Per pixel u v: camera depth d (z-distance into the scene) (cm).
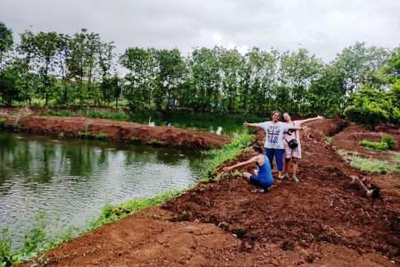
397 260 635
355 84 4588
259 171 906
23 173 1764
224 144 2814
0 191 1458
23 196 1406
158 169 1991
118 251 625
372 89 2483
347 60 4550
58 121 3325
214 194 927
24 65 4206
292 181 1016
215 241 660
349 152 1753
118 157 2305
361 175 1241
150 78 4559
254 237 681
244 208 820
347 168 1323
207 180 1113
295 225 735
